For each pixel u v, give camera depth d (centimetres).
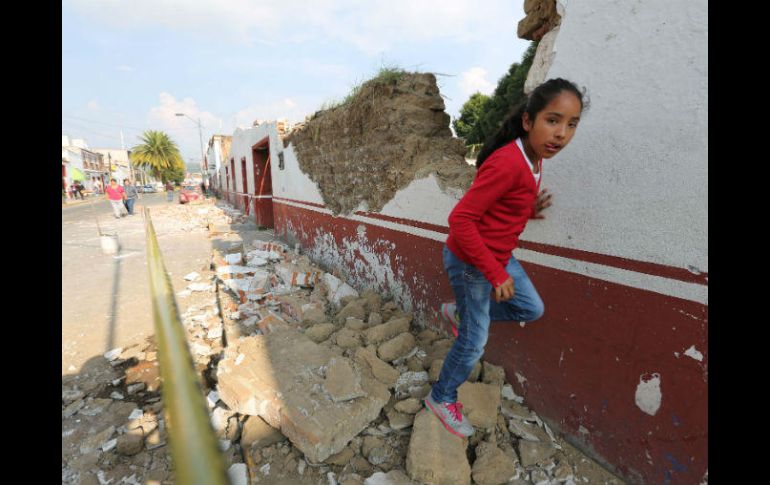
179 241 909
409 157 355
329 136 529
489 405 223
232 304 448
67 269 651
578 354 200
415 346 296
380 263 413
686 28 143
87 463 217
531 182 157
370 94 409
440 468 187
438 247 314
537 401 229
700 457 155
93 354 349
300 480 199
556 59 195
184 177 6297
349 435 216
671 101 150
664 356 162
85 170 5122
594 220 184
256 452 216
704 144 142
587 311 192
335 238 540
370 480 191
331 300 425
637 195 165
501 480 190
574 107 143
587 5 178
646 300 166
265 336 320
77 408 266
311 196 636
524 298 188
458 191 285
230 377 259
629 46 162
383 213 399
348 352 295
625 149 168
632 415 178
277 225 929
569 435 211
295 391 241
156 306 121
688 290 152
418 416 217
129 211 1616
